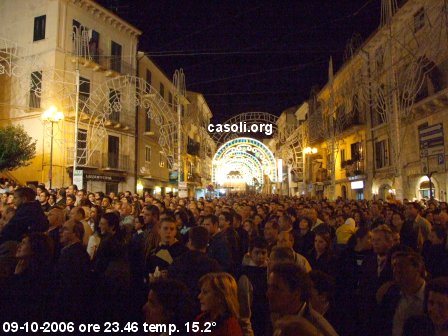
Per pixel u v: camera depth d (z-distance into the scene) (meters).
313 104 37.03
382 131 24.23
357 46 22.58
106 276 4.59
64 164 24.05
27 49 24.47
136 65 31.16
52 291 3.94
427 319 2.55
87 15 26.22
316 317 2.62
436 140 12.47
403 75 16.97
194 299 3.52
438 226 6.28
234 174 68.19
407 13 18.67
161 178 36.78
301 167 34.91
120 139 29.17
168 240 4.98
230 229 6.58
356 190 29.38
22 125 23.55
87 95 25.84
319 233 5.64
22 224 5.27
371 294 4.09
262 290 4.27
